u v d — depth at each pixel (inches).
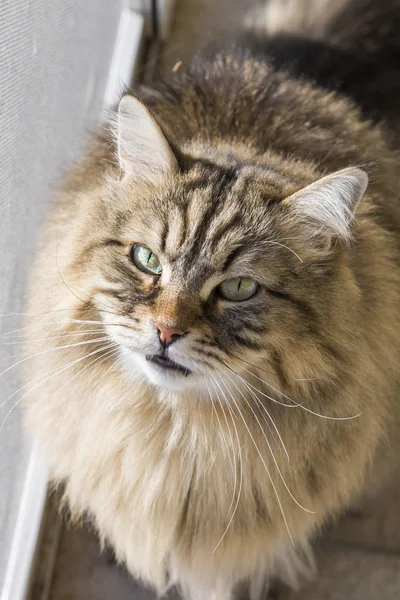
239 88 29.5
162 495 26.4
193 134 27.7
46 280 25.6
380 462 30.5
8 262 26.9
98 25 33.4
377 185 28.5
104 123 28.3
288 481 26.5
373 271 25.7
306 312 24.4
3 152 25.8
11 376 27.3
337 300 24.6
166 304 23.7
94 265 24.6
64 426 26.4
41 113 28.4
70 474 27.3
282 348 24.4
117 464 26.4
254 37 34.2
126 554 28.4
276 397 25.1
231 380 24.6
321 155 28.0
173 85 30.0
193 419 25.4
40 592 29.7
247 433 25.5
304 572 30.6
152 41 39.4
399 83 33.6
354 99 33.1
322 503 27.5
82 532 30.9
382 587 30.8
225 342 24.2
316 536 31.3
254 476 26.3
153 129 24.3
